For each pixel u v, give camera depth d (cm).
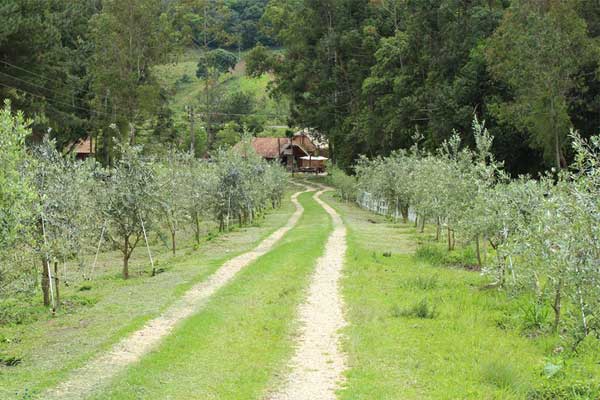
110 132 5594
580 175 986
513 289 1310
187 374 948
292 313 1357
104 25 5803
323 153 10269
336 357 1041
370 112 6178
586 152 968
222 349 1083
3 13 3569
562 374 922
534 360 1002
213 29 11744
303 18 7512
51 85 4356
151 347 1091
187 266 2044
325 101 7438
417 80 5662
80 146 7112
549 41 3875
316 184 8225
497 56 4459
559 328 1159
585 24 4012
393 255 2242
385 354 1039
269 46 13612
